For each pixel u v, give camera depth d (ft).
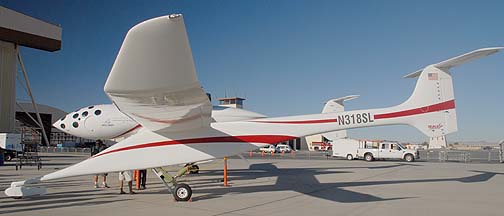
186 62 16.26
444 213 24.31
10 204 26.94
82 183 40.04
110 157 29.19
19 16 117.60
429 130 32.32
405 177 47.19
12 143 82.69
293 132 31.81
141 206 26.43
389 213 24.23
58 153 134.41
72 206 26.27
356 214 23.91
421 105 32.63
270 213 24.16
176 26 13.69
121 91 19.16
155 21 13.37
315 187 37.27
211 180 43.98
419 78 33.01
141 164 29.01
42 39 124.67
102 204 27.17
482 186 38.01
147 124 27.20
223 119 38.58
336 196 31.32
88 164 29.09
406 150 90.43
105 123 40.37
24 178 45.88
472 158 107.86
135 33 13.92
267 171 57.06
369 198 30.27
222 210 25.09
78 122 40.75
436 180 43.60
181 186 28.66
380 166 69.31
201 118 26.50
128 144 29.45
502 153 86.33
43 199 29.30
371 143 94.17
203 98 21.17
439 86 32.81
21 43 122.01
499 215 23.77
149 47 14.89
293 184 39.96
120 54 15.33
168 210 25.00
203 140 29.99
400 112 32.58
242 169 60.70
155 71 16.97
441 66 32.71
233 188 36.63
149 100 20.92
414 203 27.91
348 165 72.33
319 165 72.13
